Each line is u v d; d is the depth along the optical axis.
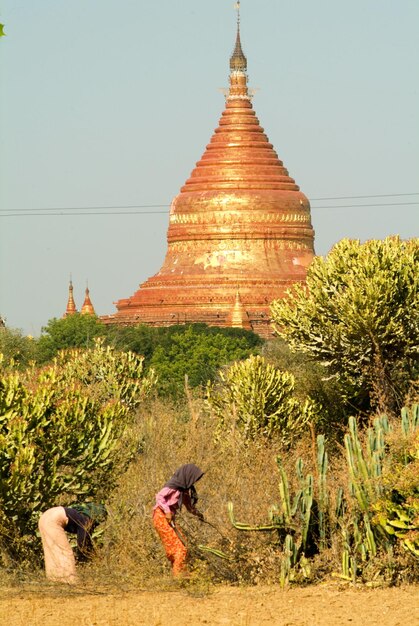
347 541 34.69
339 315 62.16
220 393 64.44
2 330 114.75
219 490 39.88
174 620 29.73
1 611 31.30
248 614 30.39
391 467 35.47
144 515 39.22
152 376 68.44
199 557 36.44
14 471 39.38
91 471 42.59
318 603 31.70
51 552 37.25
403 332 61.38
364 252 62.97
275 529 35.53
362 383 63.16
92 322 162.62
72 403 41.53
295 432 59.78
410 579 34.34
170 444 44.72
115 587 34.81
